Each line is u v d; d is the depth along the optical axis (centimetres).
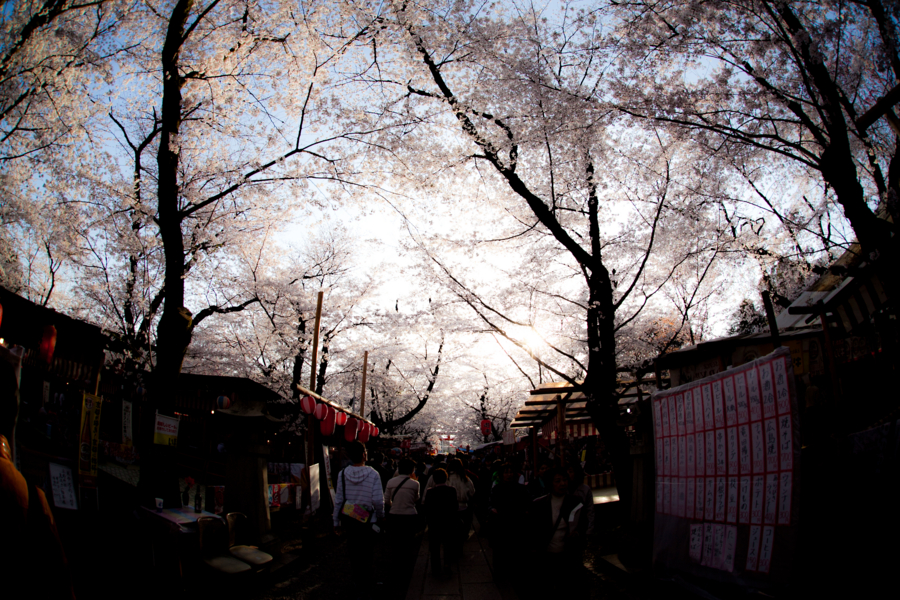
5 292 414
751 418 435
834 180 631
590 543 927
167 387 642
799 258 1185
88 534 478
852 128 732
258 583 669
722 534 455
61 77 952
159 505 571
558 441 1322
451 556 808
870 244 589
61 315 470
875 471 394
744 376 447
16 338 441
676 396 564
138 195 1315
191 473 1350
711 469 488
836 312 720
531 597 534
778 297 1270
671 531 544
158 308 1391
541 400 1330
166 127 716
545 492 954
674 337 1377
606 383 955
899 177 631
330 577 775
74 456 477
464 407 3812
